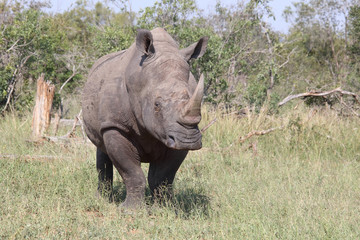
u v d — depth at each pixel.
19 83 54.62
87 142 34.34
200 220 18.75
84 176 24.56
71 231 16.83
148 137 18.67
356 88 54.34
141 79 17.56
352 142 38.81
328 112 45.19
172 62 17.22
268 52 58.44
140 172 19.34
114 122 18.75
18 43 54.62
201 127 40.00
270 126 41.31
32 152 31.11
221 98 49.34
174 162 19.59
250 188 24.77
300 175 28.80
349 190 25.09
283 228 17.69
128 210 19.22
